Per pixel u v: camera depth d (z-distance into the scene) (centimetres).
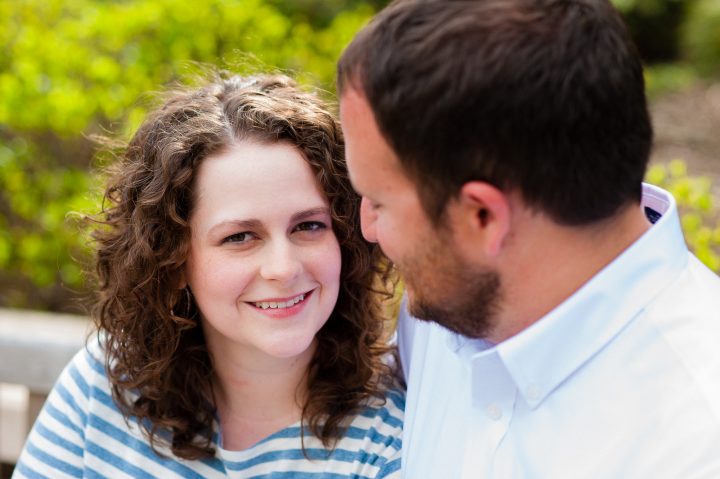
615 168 110
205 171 141
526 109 106
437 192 112
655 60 886
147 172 149
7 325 217
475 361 124
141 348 155
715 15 845
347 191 146
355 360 154
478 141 108
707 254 219
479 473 127
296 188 140
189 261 148
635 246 116
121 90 319
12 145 335
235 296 142
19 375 211
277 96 148
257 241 142
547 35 106
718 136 647
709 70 834
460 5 107
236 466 152
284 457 153
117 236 157
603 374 117
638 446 111
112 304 158
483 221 113
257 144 140
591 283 116
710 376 110
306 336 144
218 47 351
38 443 161
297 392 155
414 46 108
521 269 116
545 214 111
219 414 159
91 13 349
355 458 151
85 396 161
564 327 117
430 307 122
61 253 331
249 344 146
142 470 156
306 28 382
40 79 318
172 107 152
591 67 106
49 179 333
